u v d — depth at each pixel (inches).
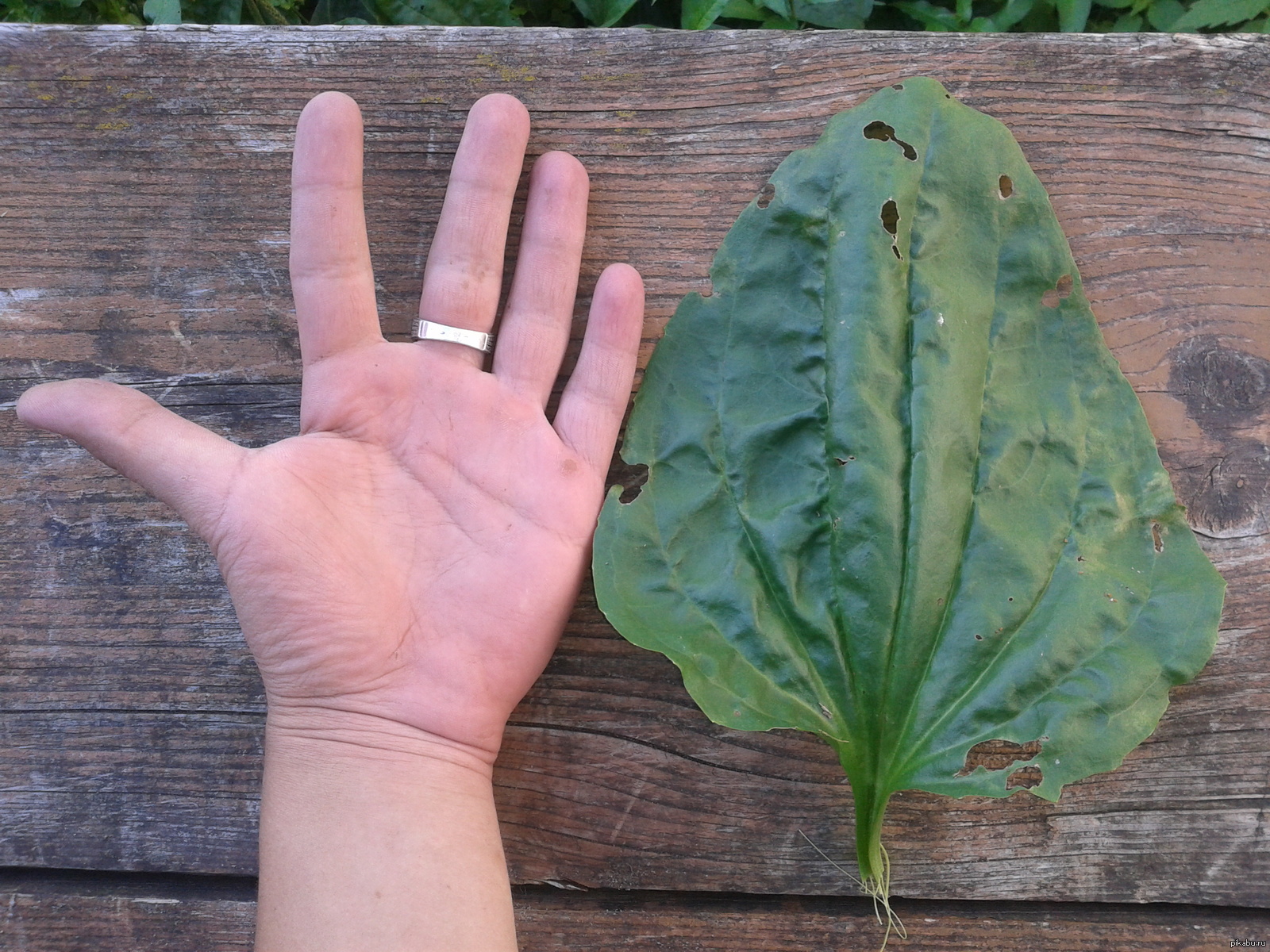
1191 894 13.6
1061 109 13.7
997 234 13.0
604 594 12.4
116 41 13.9
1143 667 12.6
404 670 12.4
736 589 12.7
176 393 14.0
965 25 16.0
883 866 13.7
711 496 12.8
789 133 13.8
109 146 13.9
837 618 12.7
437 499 12.6
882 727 12.7
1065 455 12.9
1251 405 13.7
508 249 13.9
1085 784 13.7
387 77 13.9
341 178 12.3
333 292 12.3
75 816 14.0
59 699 14.1
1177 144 13.7
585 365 13.1
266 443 14.0
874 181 12.8
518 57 13.9
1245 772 13.6
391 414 12.6
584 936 14.0
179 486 11.6
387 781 12.2
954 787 12.5
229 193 14.0
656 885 13.8
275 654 12.0
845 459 12.7
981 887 13.8
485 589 12.6
